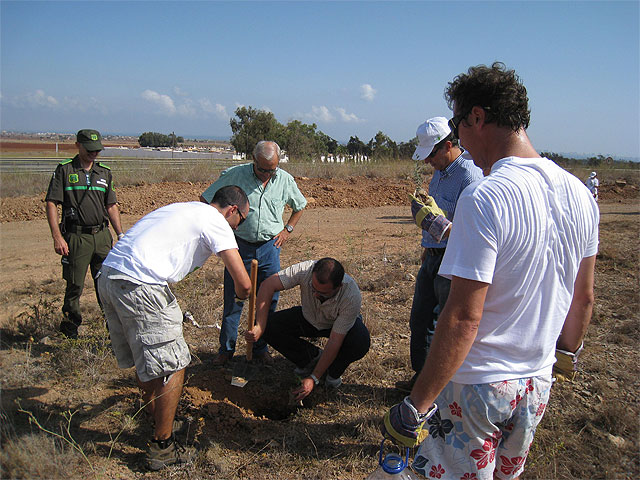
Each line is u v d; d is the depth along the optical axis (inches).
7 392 133.5
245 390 145.1
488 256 61.5
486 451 69.1
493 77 68.6
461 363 63.2
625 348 164.7
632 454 113.8
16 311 197.8
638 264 262.4
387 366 158.9
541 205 63.4
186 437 121.3
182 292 217.0
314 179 637.9
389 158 908.0
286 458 115.0
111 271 105.7
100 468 108.4
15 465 99.9
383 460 77.7
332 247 318.0
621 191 685.9
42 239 347.3
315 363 151.9
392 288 229.1
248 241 153.3
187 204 115.2
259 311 139.8
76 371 143.9
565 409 130.6
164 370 106.7
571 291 69.2
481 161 74.7
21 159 973.8
